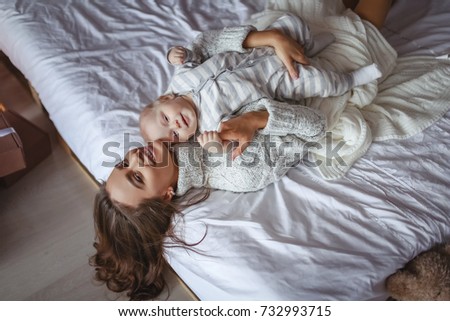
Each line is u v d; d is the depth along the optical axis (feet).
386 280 3.50
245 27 4.01
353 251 3.41
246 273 3.32
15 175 5.36
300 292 3.23
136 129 4.19
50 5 5.37
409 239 3.50
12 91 6.31
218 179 3.82
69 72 4.67
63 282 4.60
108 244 3.86
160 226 3.68
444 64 4.63
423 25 5.16
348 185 3.79
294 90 3.90
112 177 3.63
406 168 3.87
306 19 4.60
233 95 3.67
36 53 4.88
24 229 5.01
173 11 5.35
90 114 4.33
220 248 3.48
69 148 5.50
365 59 4.26
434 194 3.74
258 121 3.58
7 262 4.75
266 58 3.86
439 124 4.20
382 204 3.64
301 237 3.46
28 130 5.39
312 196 3.72
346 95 4.15
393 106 4.31
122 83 4.58
